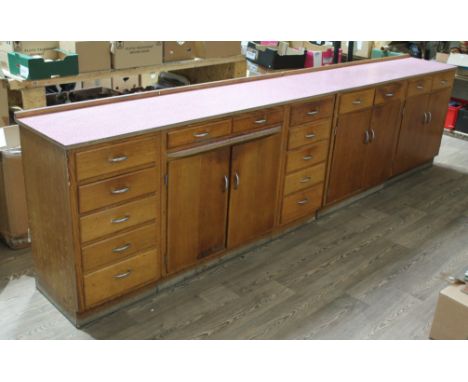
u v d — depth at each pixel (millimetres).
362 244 3449
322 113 3326
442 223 3785
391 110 3930
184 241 2840
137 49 3938
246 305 2793
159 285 2848
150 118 2580
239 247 3221
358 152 3783
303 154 3320
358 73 3965
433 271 3186
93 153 2270
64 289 2543
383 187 4309
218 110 2768
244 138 2879
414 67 4348
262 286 2959
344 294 2928
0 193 3027
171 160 2588
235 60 4637
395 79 3826
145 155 2467
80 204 2311
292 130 3164
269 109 2959
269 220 3305
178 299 2812
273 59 5207
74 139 2232
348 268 3176
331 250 3359
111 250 2516
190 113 2693
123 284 2635
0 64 3541
